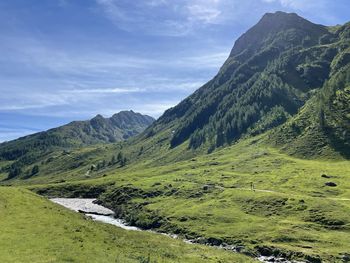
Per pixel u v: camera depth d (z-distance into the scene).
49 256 41.47
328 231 92.50
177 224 110.62
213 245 91.62
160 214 124.38
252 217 107.06
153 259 48.50
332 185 132.25
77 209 155.25
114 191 174.62
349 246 82.25
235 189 137.38
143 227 119.00
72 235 51.66
